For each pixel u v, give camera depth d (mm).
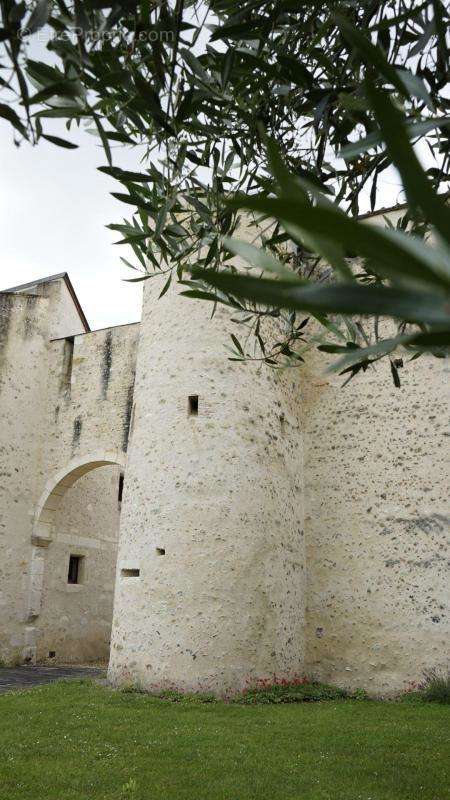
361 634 9008
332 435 10047
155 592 8336
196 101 2344
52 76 1889
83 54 1684
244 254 830
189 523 8477
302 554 9656
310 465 10102
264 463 9102
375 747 5449
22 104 1636
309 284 577
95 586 13703
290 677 8734
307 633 9406
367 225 536
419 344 531
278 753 5223
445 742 5625
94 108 1941
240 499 8664
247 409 9109
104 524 14344
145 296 10258
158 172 2535
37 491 12406
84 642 13062
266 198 552
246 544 8531
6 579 11641
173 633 8078
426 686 8281
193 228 3010
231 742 5523
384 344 762
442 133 2398
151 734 5734
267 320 9766
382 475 9461
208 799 4156
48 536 12273
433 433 9234
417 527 9000
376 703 7910
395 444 9484
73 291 14656
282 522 9242
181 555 8367
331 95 2377
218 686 7824
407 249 529
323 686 8844
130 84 1969
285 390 10000
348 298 536
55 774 4578
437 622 8516
